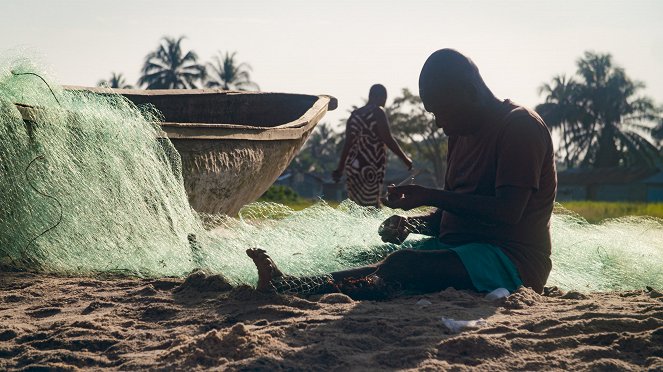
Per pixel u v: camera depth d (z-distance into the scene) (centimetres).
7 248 600
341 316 417
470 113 492
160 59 7631
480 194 503
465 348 352
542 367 334
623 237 683
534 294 471
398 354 347
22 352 368
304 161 10362
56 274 589
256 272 524
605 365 330
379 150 971
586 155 8238
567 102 8175
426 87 493
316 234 616
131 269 596
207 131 727
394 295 475
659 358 338
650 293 512
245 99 1080
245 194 813
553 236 668
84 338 381
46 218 598
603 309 436
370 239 607
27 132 593
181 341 372
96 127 620
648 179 6706
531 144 481
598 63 8169
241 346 351
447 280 482
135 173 627
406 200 484
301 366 332
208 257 576
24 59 645
